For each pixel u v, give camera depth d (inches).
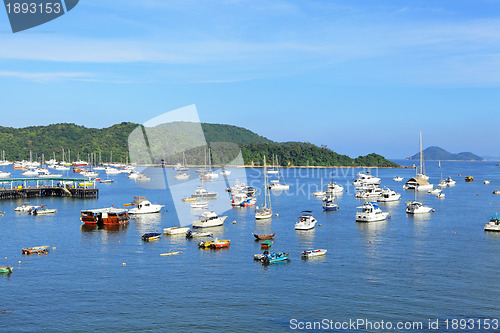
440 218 4889.3
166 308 2223.2
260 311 2183.8
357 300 2305.6
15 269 2869.1
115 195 7357.3
